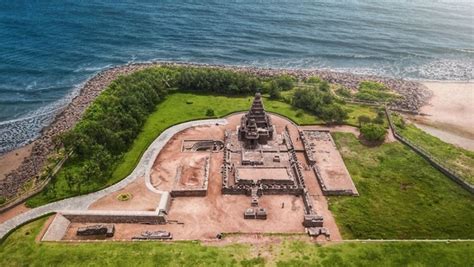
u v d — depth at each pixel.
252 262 76.56
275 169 107.12
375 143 123.81
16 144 130.75
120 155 112.62
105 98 136.75
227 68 190.88
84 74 184.12
